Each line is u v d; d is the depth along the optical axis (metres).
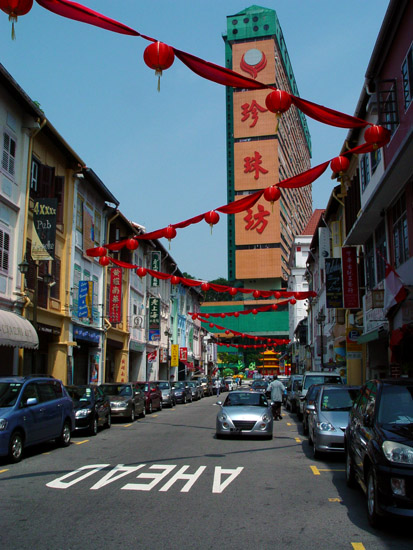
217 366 90.62
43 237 19.42
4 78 17.09
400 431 6.44
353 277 22.44
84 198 26.20
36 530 6.10
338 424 11.20
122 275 32.72
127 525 6.31
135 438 15.20
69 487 8.45
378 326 17.70
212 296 119.88
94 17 6.41
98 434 16.34
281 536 5.92
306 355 50.25
